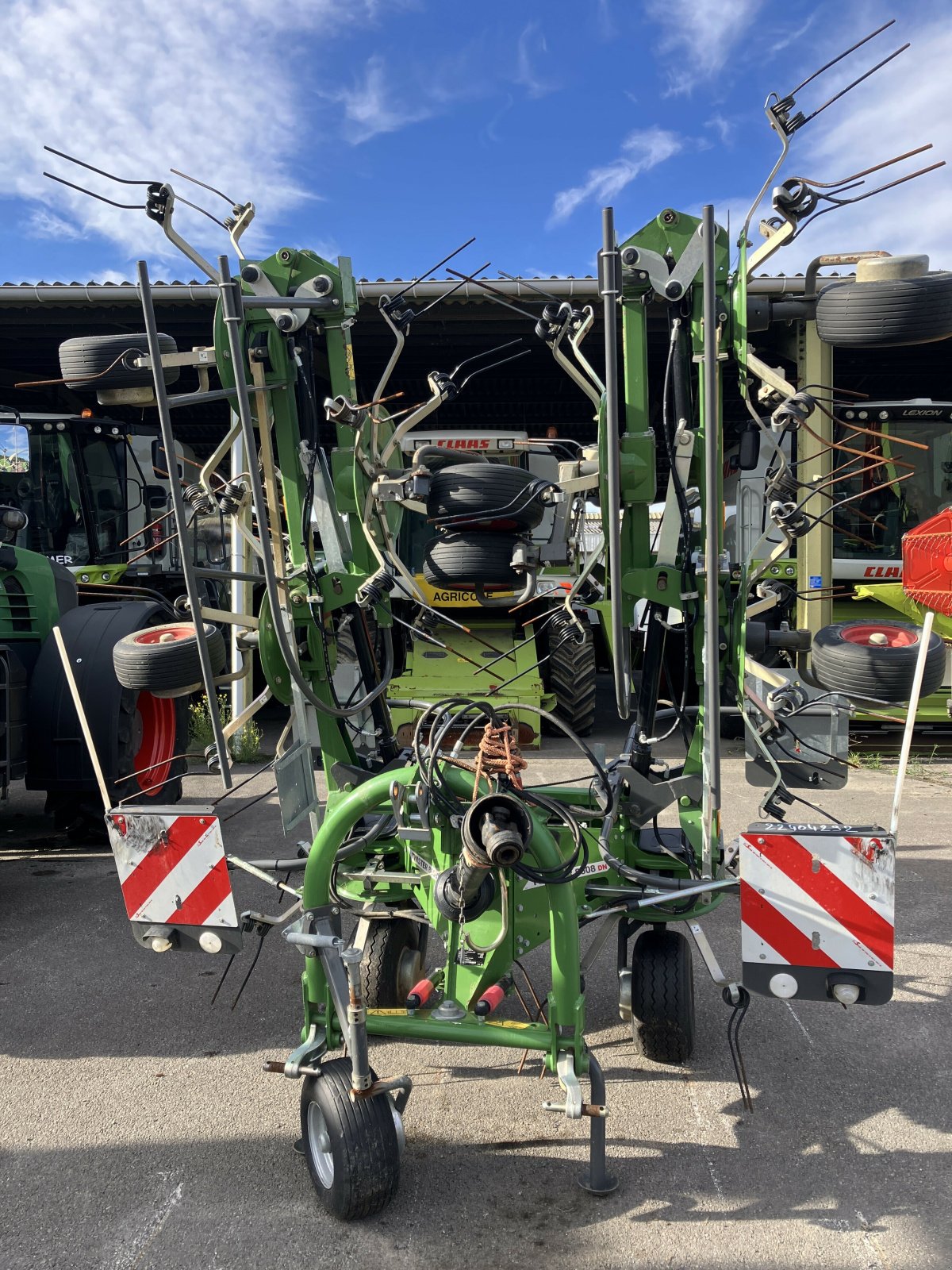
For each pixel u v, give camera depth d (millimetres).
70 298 9141
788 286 8492
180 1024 3613
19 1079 3207
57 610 6004
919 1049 3395
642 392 3104
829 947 2412
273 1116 2979
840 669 2908
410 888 3014
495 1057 3346
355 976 2354
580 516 3381
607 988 3943
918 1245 2359
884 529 9359
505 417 14805
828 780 3262
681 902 3104
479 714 2801
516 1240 2381
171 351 3180
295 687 3314
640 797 3227
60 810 5895
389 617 3529
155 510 10562
